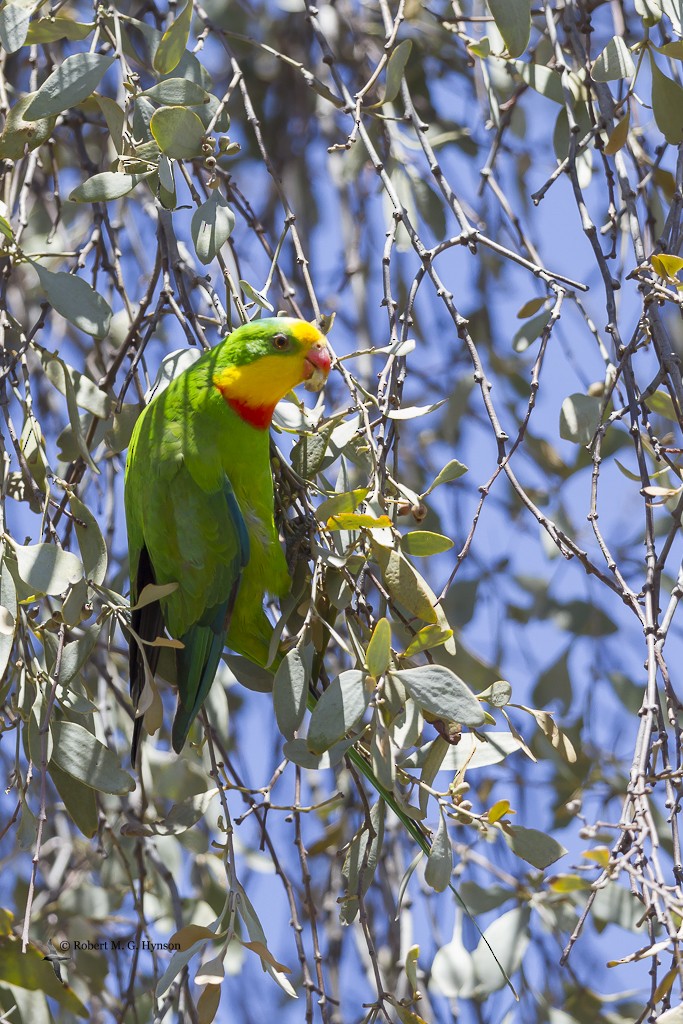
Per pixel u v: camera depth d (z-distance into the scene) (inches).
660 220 257.9
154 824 210.4
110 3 223.3
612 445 309.9
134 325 234.5
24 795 186.7
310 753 178.5
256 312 223.9
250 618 238.8
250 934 175.0
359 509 193.9
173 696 309.1
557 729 191.2
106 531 279.6
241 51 348.8
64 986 218.1
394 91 223.1
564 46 279.6
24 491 206.8
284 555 235.3
